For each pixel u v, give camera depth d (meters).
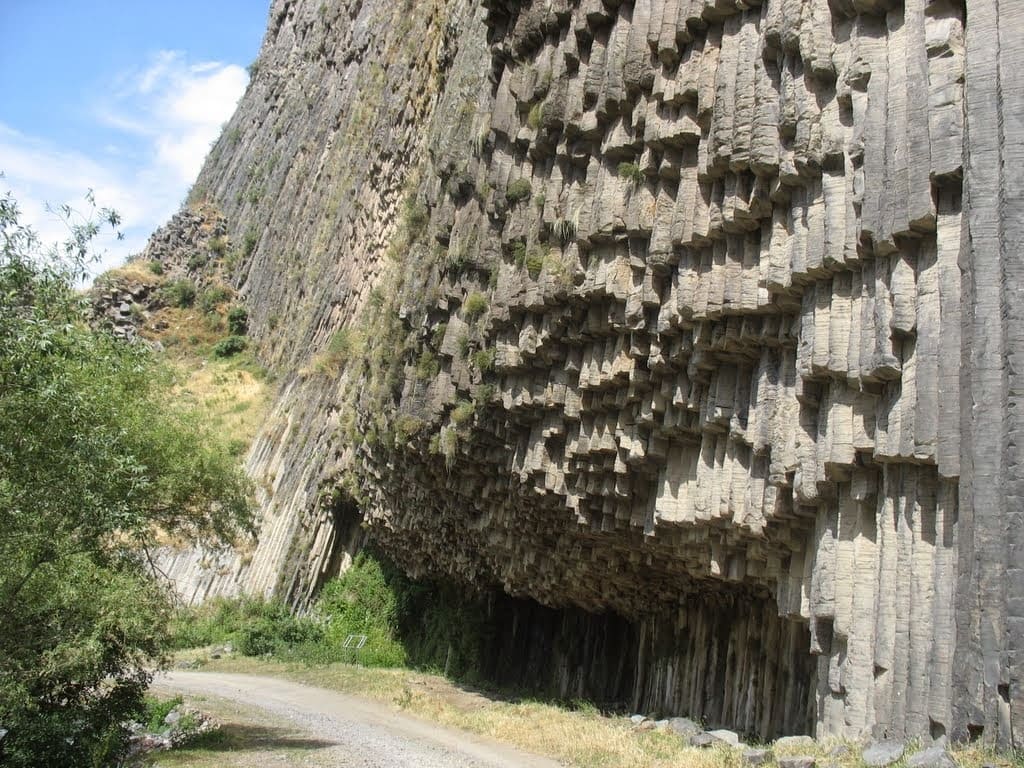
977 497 9.85
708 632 23.31
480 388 24.14
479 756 19.11
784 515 14.72
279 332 67.88
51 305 14.17
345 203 54.94
